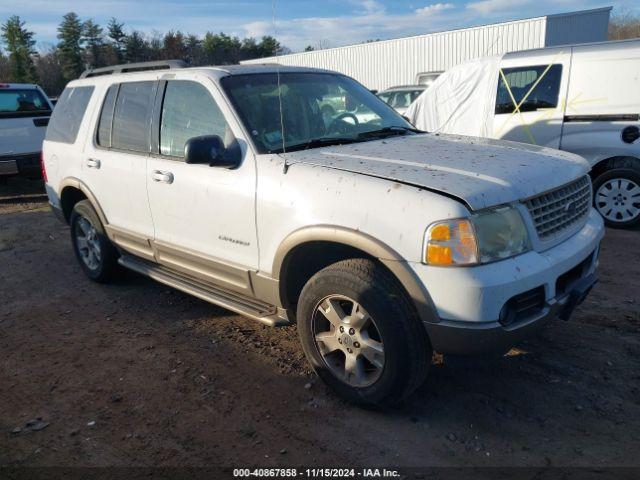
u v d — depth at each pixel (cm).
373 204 298
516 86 769
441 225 276
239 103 384
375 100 476
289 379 365
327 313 327
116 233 494
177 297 519
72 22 6169
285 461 288
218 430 316
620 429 300
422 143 387
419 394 341
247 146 366
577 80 707
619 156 686
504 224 287
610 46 692
